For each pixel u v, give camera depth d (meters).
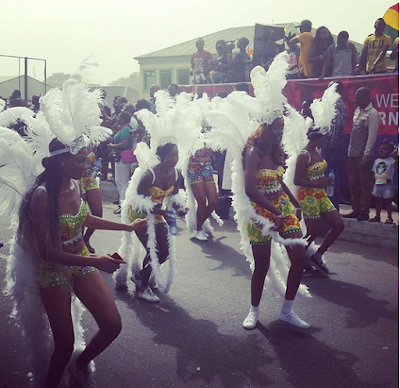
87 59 3.30
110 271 3.16
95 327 4.68
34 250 3.17
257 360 4.12
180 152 5.62
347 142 9.32
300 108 9.84
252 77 4.58
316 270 6.38
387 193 7.59
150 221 5.19
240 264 6.71
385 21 9.42
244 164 4.62
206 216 7.88
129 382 3.76
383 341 4.49
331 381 3.82
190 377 3.85
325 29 10.09
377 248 7.56
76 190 3.38
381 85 8.76
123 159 9.76
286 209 4.65
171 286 5.83
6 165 3.29
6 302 5.16
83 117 3.21
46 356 3.36
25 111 3.54
